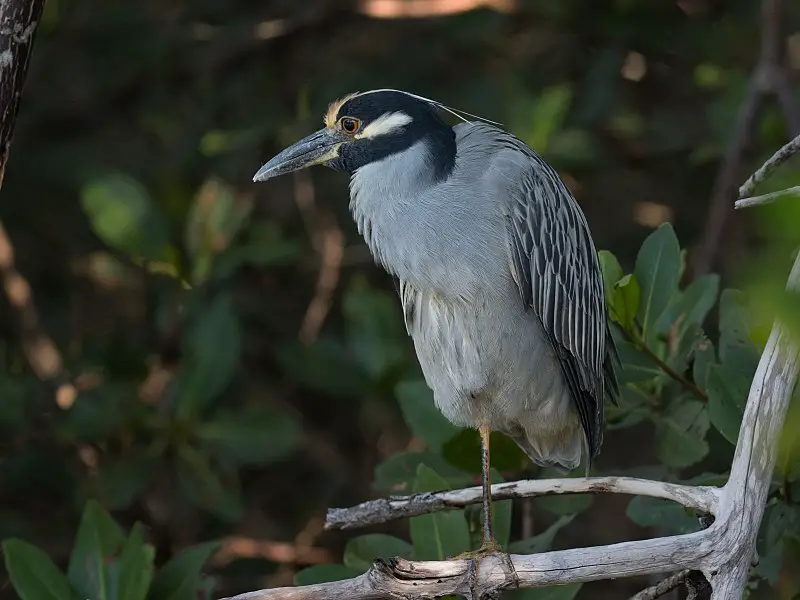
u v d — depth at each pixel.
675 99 12.35
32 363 11.00
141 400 9.68
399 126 7.86
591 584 11.35
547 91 10.80
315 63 12.09
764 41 10.54
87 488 9.61
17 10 6.08
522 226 7.73
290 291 12.20
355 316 10.55
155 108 11.77
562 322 8.00
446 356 8.04
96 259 11.41
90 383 10.45
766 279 3.68
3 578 10.37
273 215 12.30
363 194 7.95
